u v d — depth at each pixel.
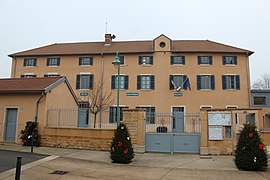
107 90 29.50
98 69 30.09
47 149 14.21
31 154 12.44
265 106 28.06
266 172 9.62
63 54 30.69
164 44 29.81
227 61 29.30
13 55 31.50
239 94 28.45
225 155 13.24
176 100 28.66
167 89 28.95
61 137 15.11
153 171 9.69
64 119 16.97
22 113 15.84
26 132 15.14
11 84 17.00
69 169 9.66
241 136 10.35
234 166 10.72
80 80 30.11
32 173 8.80
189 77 29.02
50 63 31.09
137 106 28.84
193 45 30.97
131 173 9.29
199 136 13.88
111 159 11.78
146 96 28.97
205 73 29.05
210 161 11.78
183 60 29.42
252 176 9.02
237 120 13.41
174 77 29.28
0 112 16.16
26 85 16.55
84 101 27.81
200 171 9.75
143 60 29.80
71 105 19.12
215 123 13.57
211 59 29.25
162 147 14.06
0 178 8.08
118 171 9.58
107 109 27.67
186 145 13.95
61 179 8.16
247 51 29.02
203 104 28.42
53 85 16.36
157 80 29.17
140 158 12.42
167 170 9.89
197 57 29.38
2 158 11.07
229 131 13.45
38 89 15.57
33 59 31.41
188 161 11.78
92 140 14.53
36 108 15.68
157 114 15.17
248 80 28.72
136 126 14.11
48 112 15.85
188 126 15.09
